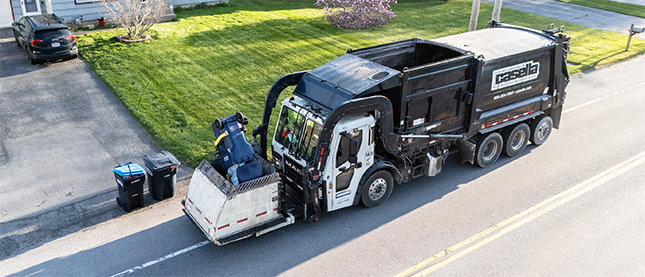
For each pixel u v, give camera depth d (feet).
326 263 26.68
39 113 43.62
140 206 31.22
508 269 26.37
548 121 39.78
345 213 31.27
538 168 36.99
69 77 50.98
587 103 49.16
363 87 27.81
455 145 36.14
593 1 98.43
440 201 32.68
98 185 33.68
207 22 70.59
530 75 35.91
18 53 57.16
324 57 58.59
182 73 52.60
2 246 27.50
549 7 92.02
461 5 89.15
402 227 29.86
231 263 26.61
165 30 65.36
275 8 80.64
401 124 30.30
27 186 33.22
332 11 75.10
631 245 28.37
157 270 25.96
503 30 38.83
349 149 27.07
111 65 53.67
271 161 33.17
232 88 49.55
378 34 68.33
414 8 85.05
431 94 30.78
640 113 46.70
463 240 28.71
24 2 66.39
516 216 31.04
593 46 67.97
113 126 41.81
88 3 66.28
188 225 29.78
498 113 35.06
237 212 26.18
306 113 28.86
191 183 28.25
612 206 32.09
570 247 28.17
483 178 35.63
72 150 37.93
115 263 26.43
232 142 26.94
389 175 31.53
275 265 26.48
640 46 68.23
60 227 29.27
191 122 42.50
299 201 30.09
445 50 35.04
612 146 40.29
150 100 46.29
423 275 25.88
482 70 32.40
